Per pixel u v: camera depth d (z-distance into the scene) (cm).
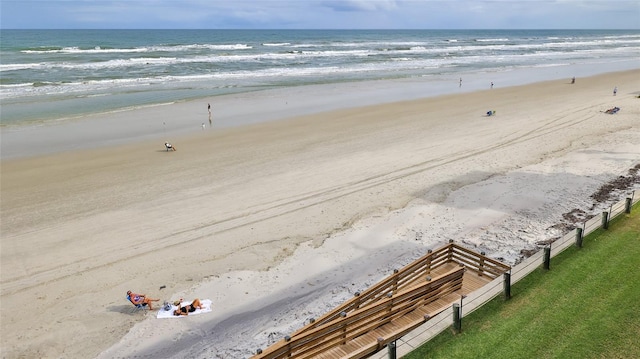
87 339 1309
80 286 1553
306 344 1066
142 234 1903
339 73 6662
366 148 3006
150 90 5022
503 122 3628
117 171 2619
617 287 1226
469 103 4450
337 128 3531
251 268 1664
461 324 1127
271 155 2889
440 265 1508
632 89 5109
